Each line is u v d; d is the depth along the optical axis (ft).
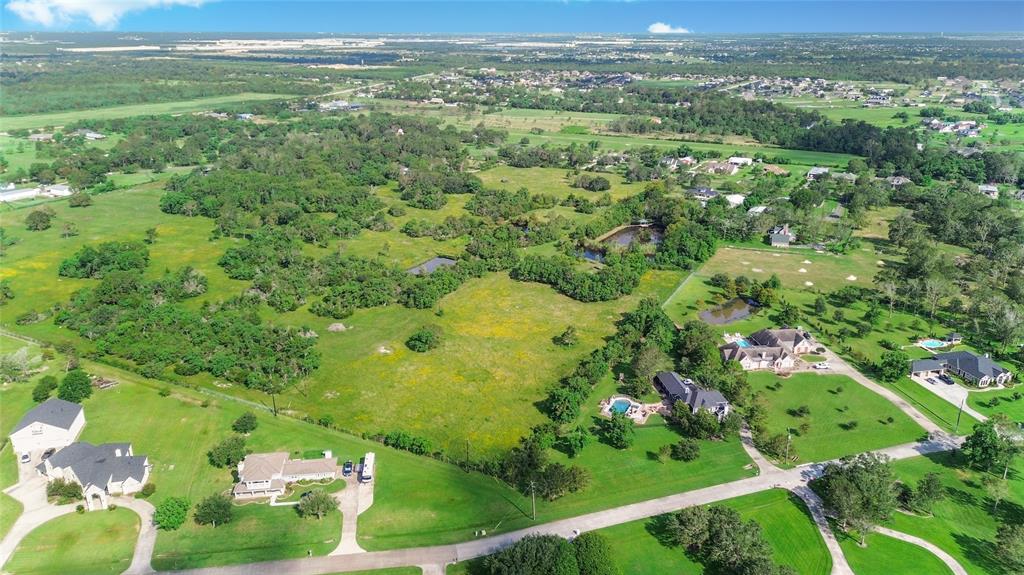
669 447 438.40
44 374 517.96
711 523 349.00
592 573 312.91
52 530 359.25
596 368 517.96
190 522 368.48
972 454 417.08
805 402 499.10
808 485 404.98
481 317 649.61
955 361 542.16
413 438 437.99
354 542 355.56
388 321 636.07
